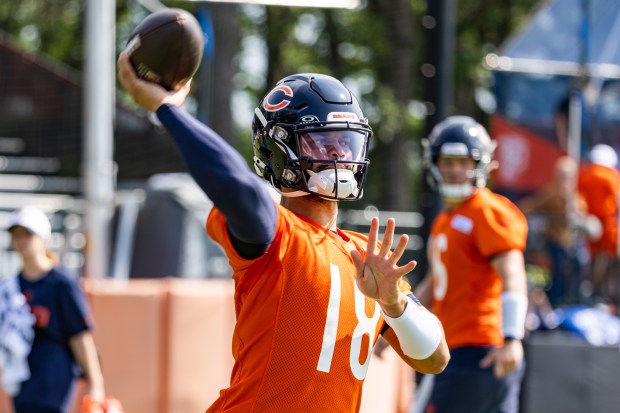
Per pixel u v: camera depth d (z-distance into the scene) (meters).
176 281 34.12
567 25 45.16
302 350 11.90
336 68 102.81
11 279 25.05
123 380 31.61
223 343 32.78
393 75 87.88
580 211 41.59
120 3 98.44
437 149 24.09
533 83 45.28
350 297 12.21
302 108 12.38
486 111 99.38
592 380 33.59
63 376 24.88
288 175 12.49
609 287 41.28
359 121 12.51
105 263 40.19
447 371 23.62
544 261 41.41
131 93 11.49
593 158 42.28
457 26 103.00
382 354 23.33
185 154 10.93
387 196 83.69
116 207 44.19
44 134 72.88
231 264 12.15
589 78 43.84
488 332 23.48
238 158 11.02
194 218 42.78
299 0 50.19
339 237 12.80
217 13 69.88
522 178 45.19
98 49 41.16
